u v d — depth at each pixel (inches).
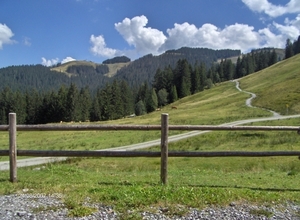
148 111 4345.5
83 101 3956.7
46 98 4052.7
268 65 6378.0
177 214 191.9
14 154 261.4
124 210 193.8
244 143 1018.1
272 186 289.9
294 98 2568.9
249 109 2618.1
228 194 231.1
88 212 188.1
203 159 673.6
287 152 279.4
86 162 625.0
